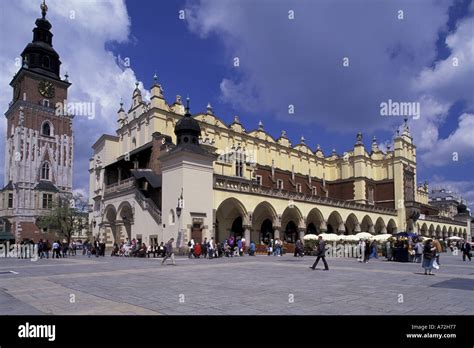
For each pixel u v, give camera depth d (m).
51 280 15.54
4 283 14.64
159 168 41.88
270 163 58.09
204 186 36.06
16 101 72.88
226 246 35.16
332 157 71.88
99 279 15.84
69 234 58.97
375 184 70.12
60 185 74.62
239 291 12.30
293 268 21.34
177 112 46.97
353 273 18.62
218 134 50.94
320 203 49.91
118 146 53.44
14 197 69.44
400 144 68.69
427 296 11.42
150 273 18.36
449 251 61.00
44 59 76.50
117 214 44.47
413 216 66.50
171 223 35.06
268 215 46.59
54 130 75.25
